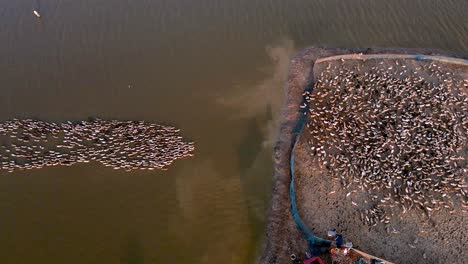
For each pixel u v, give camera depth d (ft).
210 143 134.21
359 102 142.41
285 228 113.39
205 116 141.38
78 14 174.70
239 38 169.37
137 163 128.36
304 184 123.24
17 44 163.22
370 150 129.39
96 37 167.12
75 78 152.97
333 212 117.19
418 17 179.42
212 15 178.09
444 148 129.80
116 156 129.80
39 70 155.12
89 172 126.72
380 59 157.99
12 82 150.82
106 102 145.28
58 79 152.46
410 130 134.31
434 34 172.86
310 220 115.44
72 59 159.33
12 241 112.27
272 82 152.15
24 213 117.91
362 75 151.64
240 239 112.37
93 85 150.92
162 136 135.23
